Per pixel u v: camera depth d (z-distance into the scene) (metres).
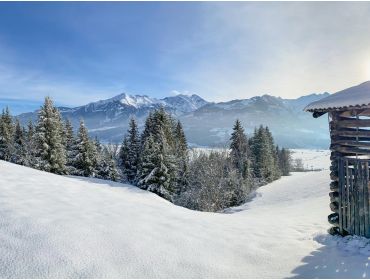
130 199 16.19
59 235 7.79
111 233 8.55
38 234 7.70
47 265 6.30
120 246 7.73
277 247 9.31
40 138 41.06
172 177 39.62
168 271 6.86
